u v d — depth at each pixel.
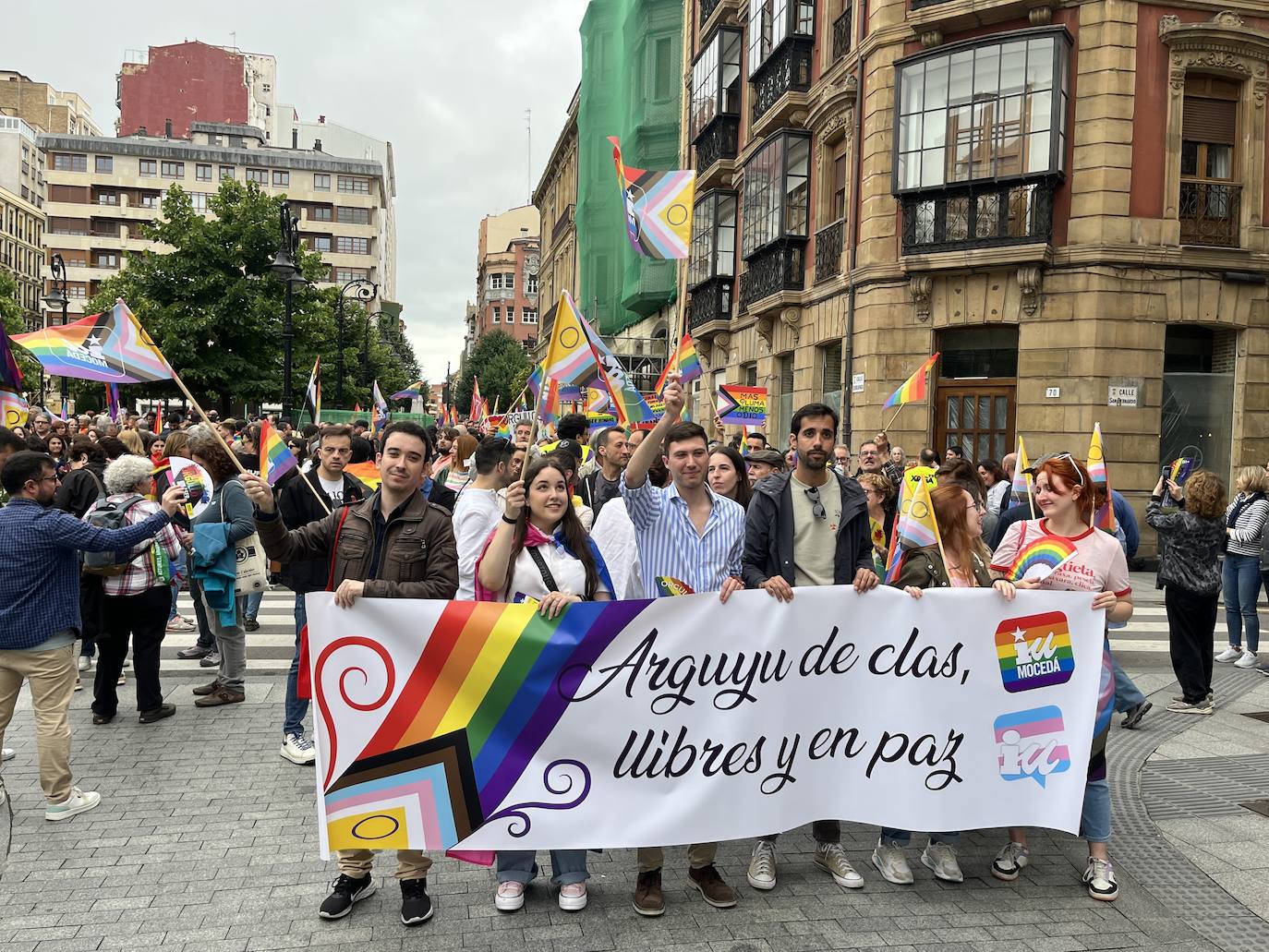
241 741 5.55
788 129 18.97
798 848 4.37
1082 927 3.57
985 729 3.97
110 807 4.55
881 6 16.00
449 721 3.55
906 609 3.93
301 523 5.73
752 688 3.79
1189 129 14.66
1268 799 4.95
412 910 3.51
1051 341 14.45
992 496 8.73
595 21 37.09
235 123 91.88
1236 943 3.47
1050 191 14.25
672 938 3.44
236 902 3.64
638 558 4.06
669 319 30.48
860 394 16.19
